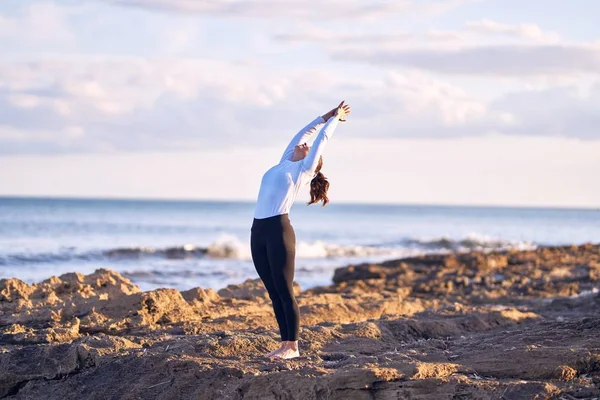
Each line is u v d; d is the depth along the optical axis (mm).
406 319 10000
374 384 5984
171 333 8789
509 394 5762
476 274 24109
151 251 34844
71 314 9602
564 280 22188
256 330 9031
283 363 6711
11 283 10742
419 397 5871
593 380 6082
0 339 8391
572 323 8281
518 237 71875
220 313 10344
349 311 11648
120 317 9453
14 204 144000
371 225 91250
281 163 6859
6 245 36969
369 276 24078
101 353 7336
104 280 11531
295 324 6867
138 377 6797
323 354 7336
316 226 85250
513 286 20328
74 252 32531
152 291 10008
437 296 18344
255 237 6789
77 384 6988
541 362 6355
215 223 76188
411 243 54031
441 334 9547
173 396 6473
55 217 75250
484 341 7895
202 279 24859
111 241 44719
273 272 6727
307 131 7031
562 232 85312
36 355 7461
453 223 107188
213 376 6520
